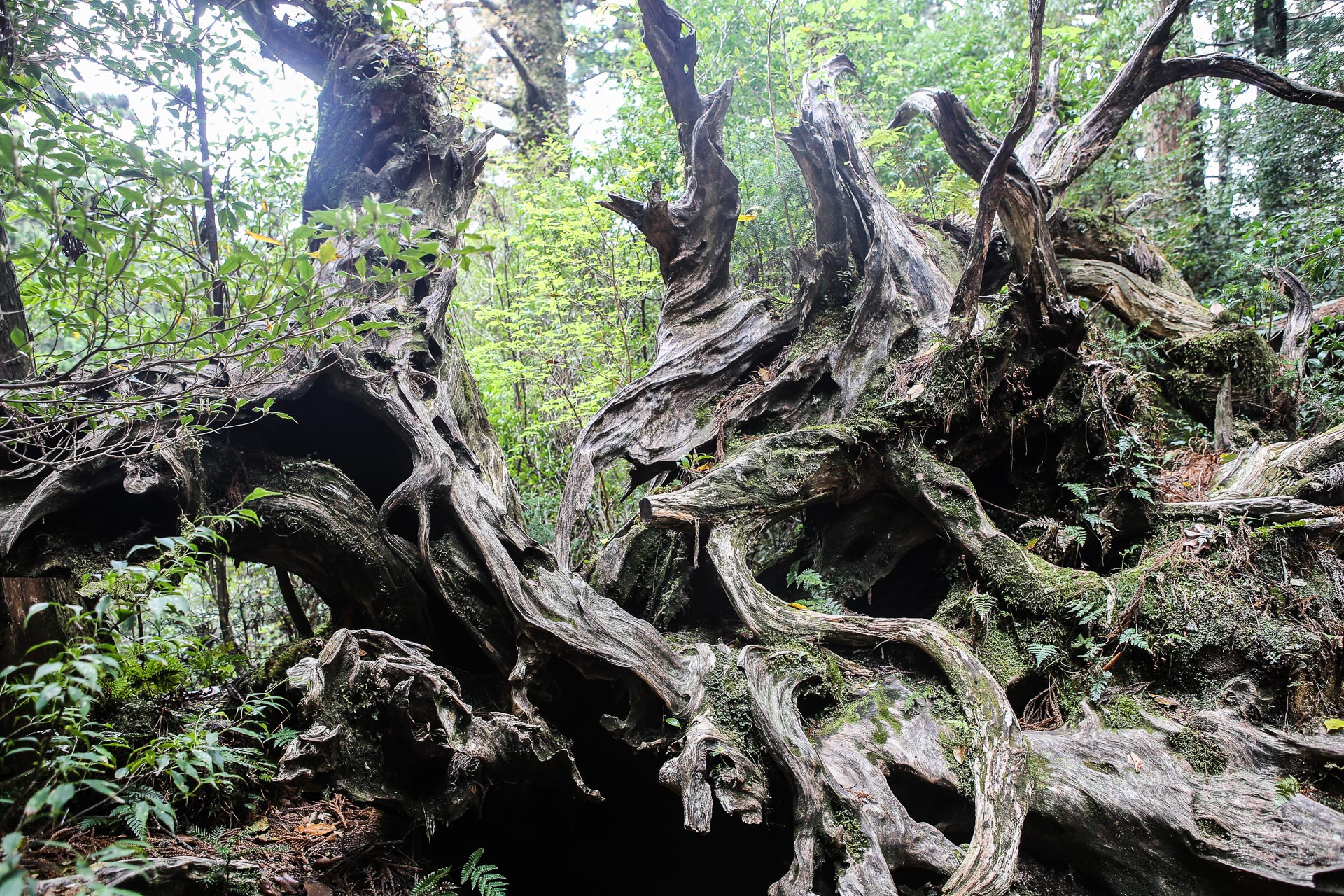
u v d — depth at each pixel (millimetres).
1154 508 5168
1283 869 3576
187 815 4316
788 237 8844
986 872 3646
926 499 5387
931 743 4309
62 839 3680
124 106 5352
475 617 5031
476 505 5168
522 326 8734
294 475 5172
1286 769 4059
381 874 4438
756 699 4266
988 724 4230
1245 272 9375
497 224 10672
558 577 4918
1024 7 13172
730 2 8922
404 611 5281
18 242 5402
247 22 6391
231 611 7641
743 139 9109
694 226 6578
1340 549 5102
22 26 3984
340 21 6520
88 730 3850
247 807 4570
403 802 4238
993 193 5379
